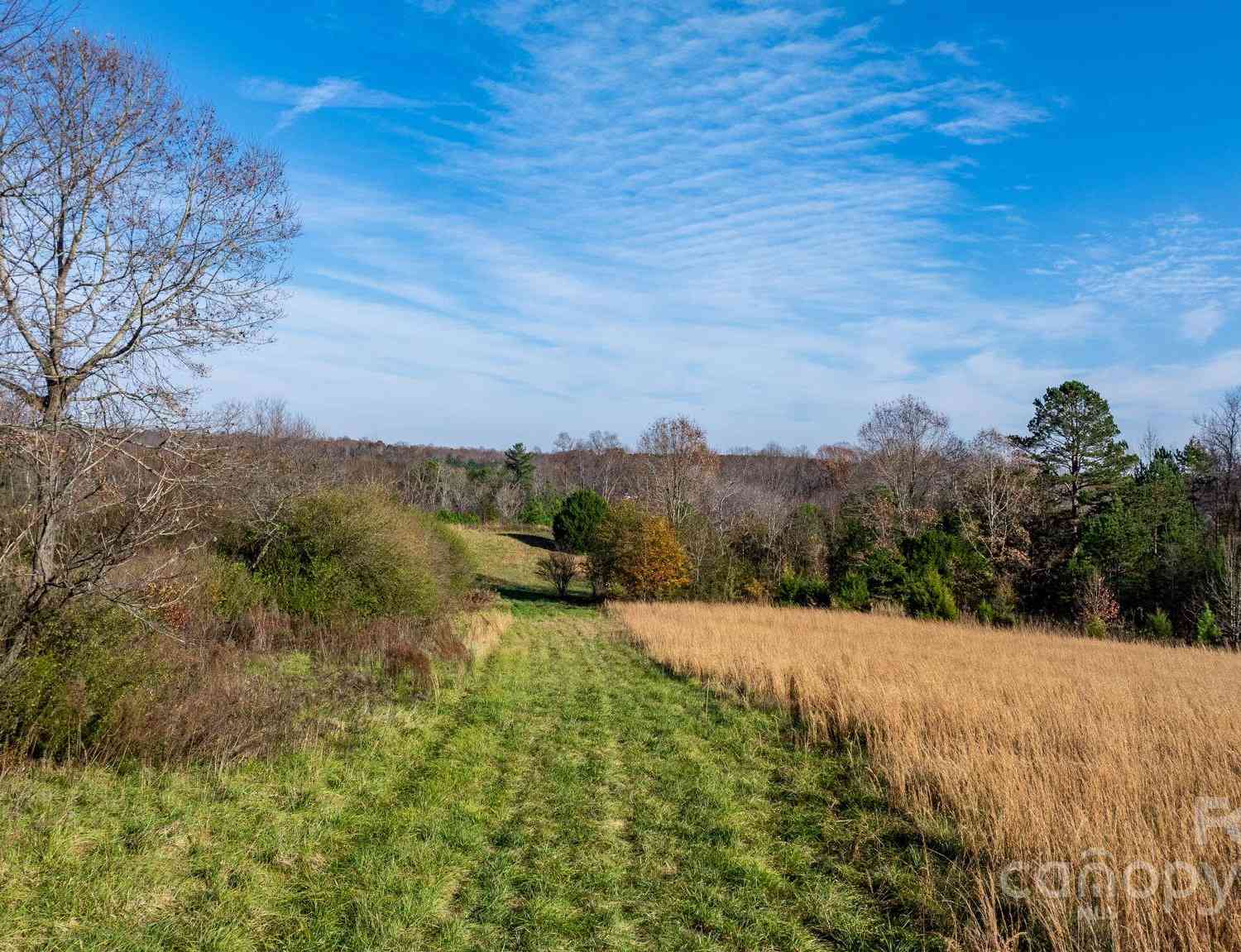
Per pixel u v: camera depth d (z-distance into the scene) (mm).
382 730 8938
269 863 5316
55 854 4973
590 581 39812
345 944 4340
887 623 24828
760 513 49094
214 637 12359
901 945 4500
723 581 35906
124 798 6020
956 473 49281
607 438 99000
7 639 6465
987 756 7039
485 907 4906
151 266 8797
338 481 20938
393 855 5555
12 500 7078
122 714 6781
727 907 4996
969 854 5605
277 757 7465
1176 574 29062
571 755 8688
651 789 7551
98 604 7090
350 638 14492
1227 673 15445
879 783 7422
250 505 12570
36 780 6055
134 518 6871
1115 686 11883
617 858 5801
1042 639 22391
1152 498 37750
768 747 9195
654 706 11680
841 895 5203
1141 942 3959
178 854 5281
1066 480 40312
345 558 16641
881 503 43750
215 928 4359
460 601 25828
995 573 33188
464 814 6543
